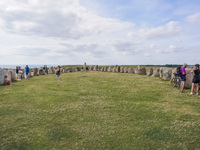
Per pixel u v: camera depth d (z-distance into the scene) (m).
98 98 10.03
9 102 9.09
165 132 5.31
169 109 7.69
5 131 5.44
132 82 16.98
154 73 21.69
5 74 16.28
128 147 4.48
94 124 6.00
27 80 20.03
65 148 4.45
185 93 11.12
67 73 32.59
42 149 4.41
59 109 7.80
